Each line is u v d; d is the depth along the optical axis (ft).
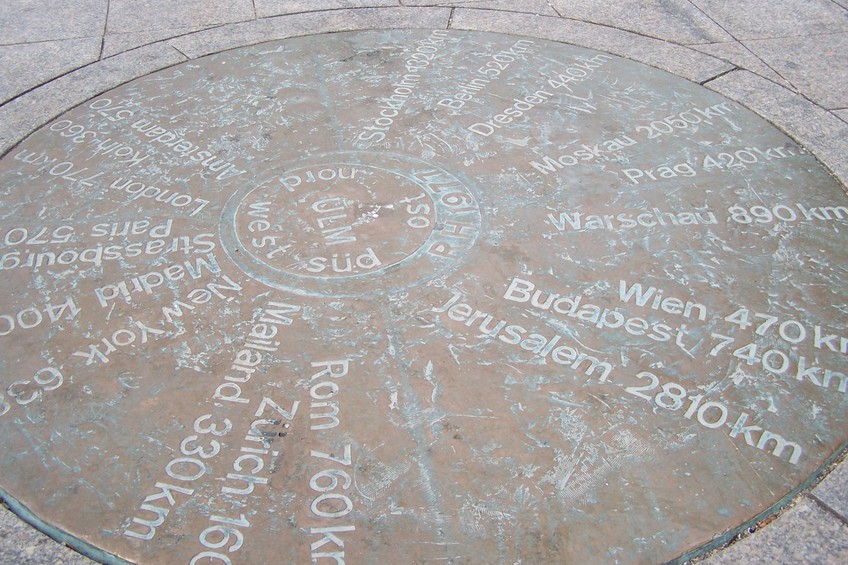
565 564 6.56
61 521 6.93
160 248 9.93
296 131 12.19
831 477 7.25
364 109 12.69
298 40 14.83
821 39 14.76
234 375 8.23
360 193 10.82
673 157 11.48
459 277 9.41
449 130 12.12
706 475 7.23
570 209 10.49
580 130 12.10
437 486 7.13
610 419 7.73
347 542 6.70
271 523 6.85
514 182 11.00
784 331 8.67
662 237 10.00
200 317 8.94
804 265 9.55
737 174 11.12
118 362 8.41
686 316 8.86
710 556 6.66
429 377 8.17
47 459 7.45
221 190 10.93
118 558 6.64
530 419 7.73
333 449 7.45
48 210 10.60
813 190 10.81
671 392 8.00
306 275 9.47
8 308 9.10
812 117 12.41
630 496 7.06
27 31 15.30
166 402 7.95
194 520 6.89
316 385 8.11
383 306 9.03
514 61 14.05
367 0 16.25
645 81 13.41
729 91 13.12
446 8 15.93
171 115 12.63
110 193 10.91
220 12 15.90
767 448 7.47
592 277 9.40
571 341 8.56
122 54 14.43
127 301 9.18
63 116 12.67
